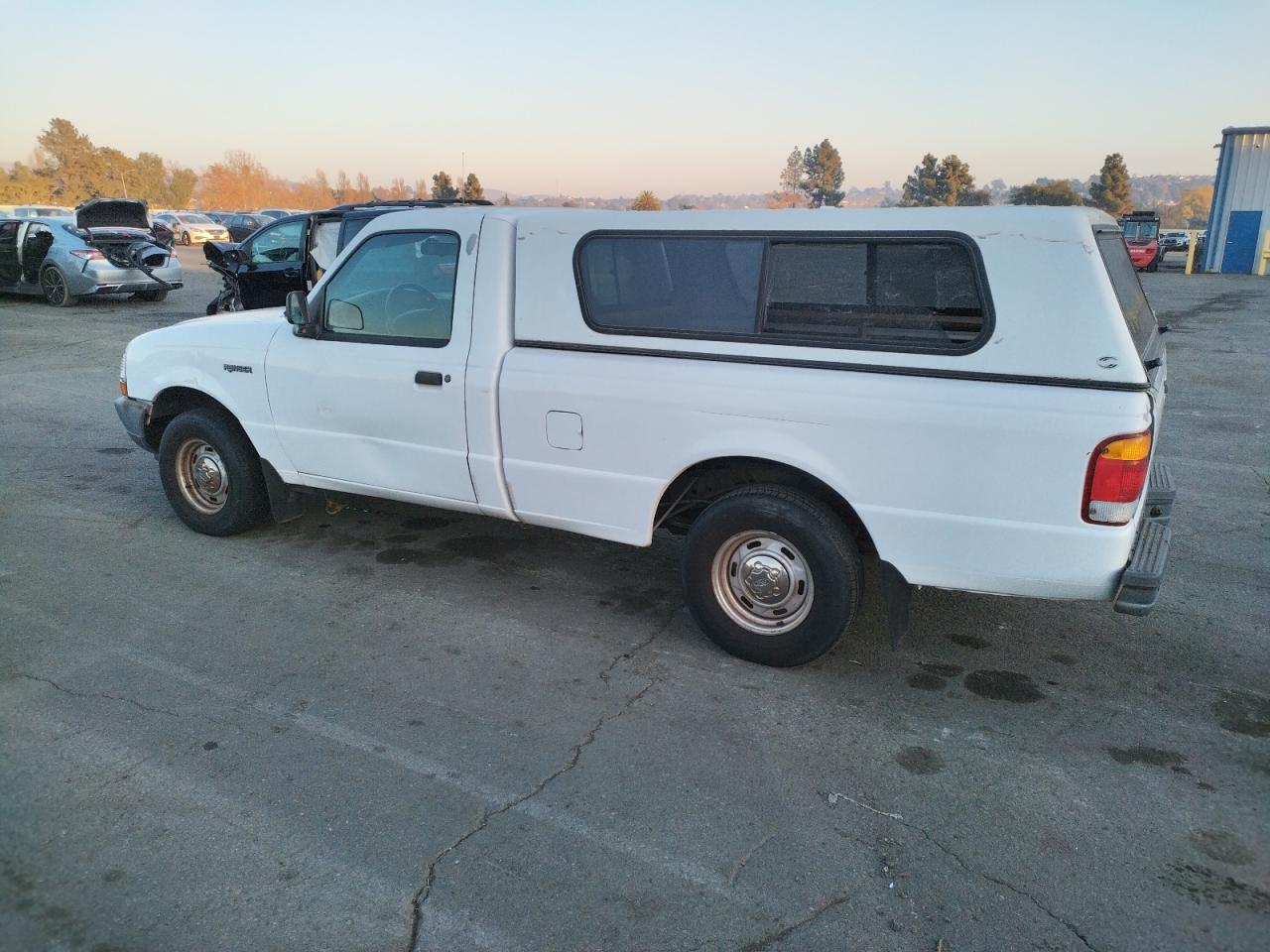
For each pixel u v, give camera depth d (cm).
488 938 254
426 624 453
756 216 377
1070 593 344
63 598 477
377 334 475
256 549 549
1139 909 266
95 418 888
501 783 325
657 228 393
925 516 355
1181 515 620
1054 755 344
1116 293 335
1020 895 271
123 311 1628
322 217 1023
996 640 438
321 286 489
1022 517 341
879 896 270
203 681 394
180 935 254
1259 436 834
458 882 276
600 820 305
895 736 357
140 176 10538
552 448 425
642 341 400
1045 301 331
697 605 416
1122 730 361
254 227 3681
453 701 380
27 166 10862
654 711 374
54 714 366
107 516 608
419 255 455
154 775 327
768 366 376
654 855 288
